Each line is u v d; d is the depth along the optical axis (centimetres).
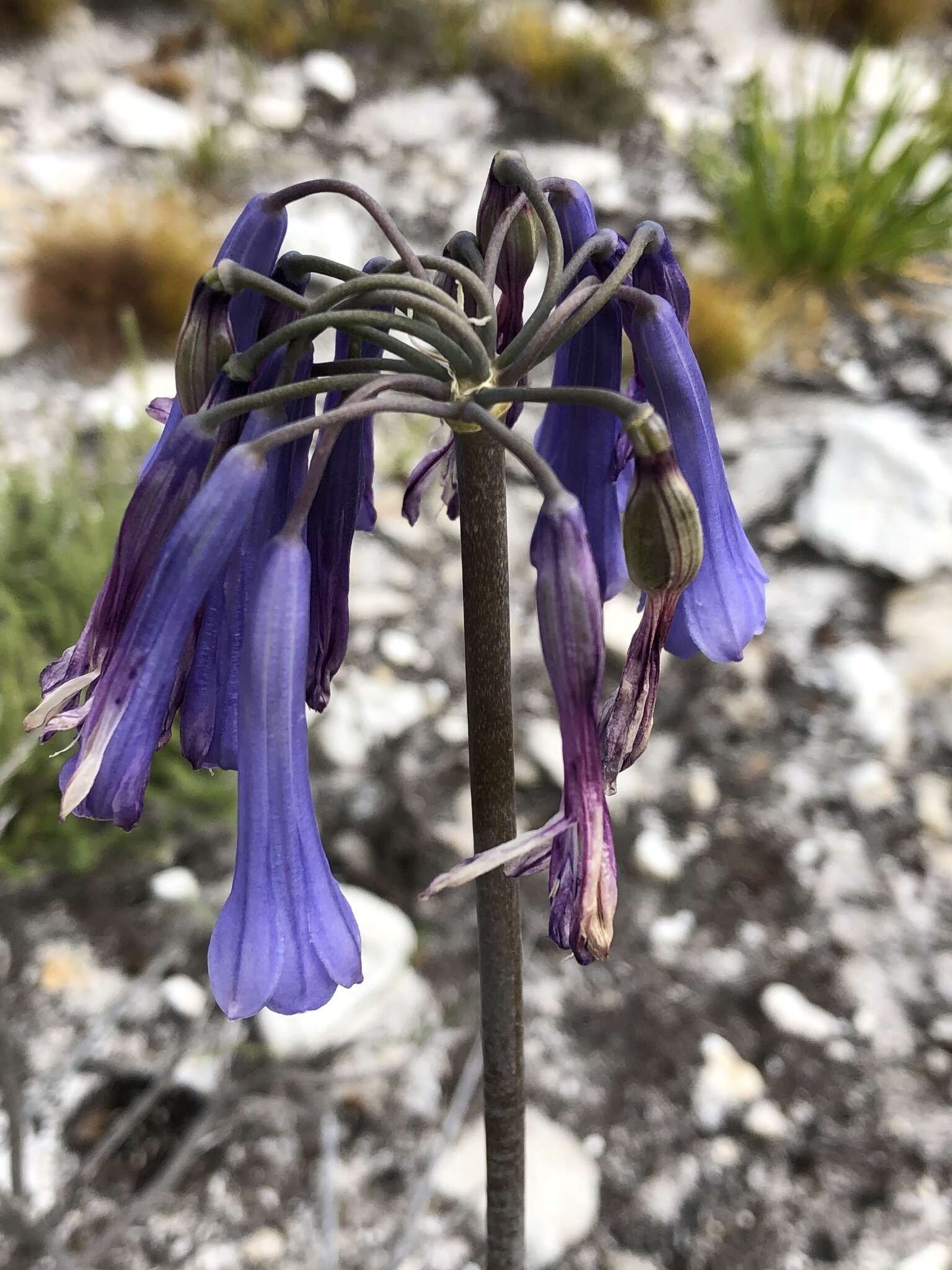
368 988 23
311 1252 20
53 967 23
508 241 10
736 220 49
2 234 42
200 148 47
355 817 27
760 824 28
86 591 26
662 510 8
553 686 8
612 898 8
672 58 60
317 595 10
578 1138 22
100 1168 21
